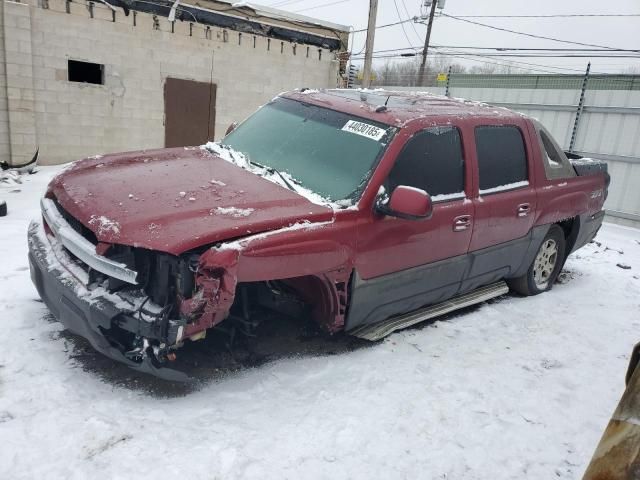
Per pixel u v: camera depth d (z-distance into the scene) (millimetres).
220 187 3373
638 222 11086
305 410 3115
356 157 3740
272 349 3809
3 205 6504
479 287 5172
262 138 4312
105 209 3004
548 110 12344
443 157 4055
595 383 3875
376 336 3939
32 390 2982
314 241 3148
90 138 11148
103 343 2867
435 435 3047
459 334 4434
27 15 9773
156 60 11609
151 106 11797
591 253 7938
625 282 6484
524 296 5594
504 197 4508
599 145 11562
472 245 4320
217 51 12445
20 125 10117
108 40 10883
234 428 2869
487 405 3414
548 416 3387
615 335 4785
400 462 2787
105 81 11062
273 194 3375
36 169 10234
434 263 4062
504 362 4023
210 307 2775
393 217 3584
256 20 12852
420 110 4160
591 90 11562
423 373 3705
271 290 3527
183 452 2633
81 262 3158
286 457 2699
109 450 2590
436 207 3920
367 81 18359
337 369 3619
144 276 2889
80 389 3059
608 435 1586
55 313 3209
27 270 4688
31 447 2553
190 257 2768
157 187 3279
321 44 14125
